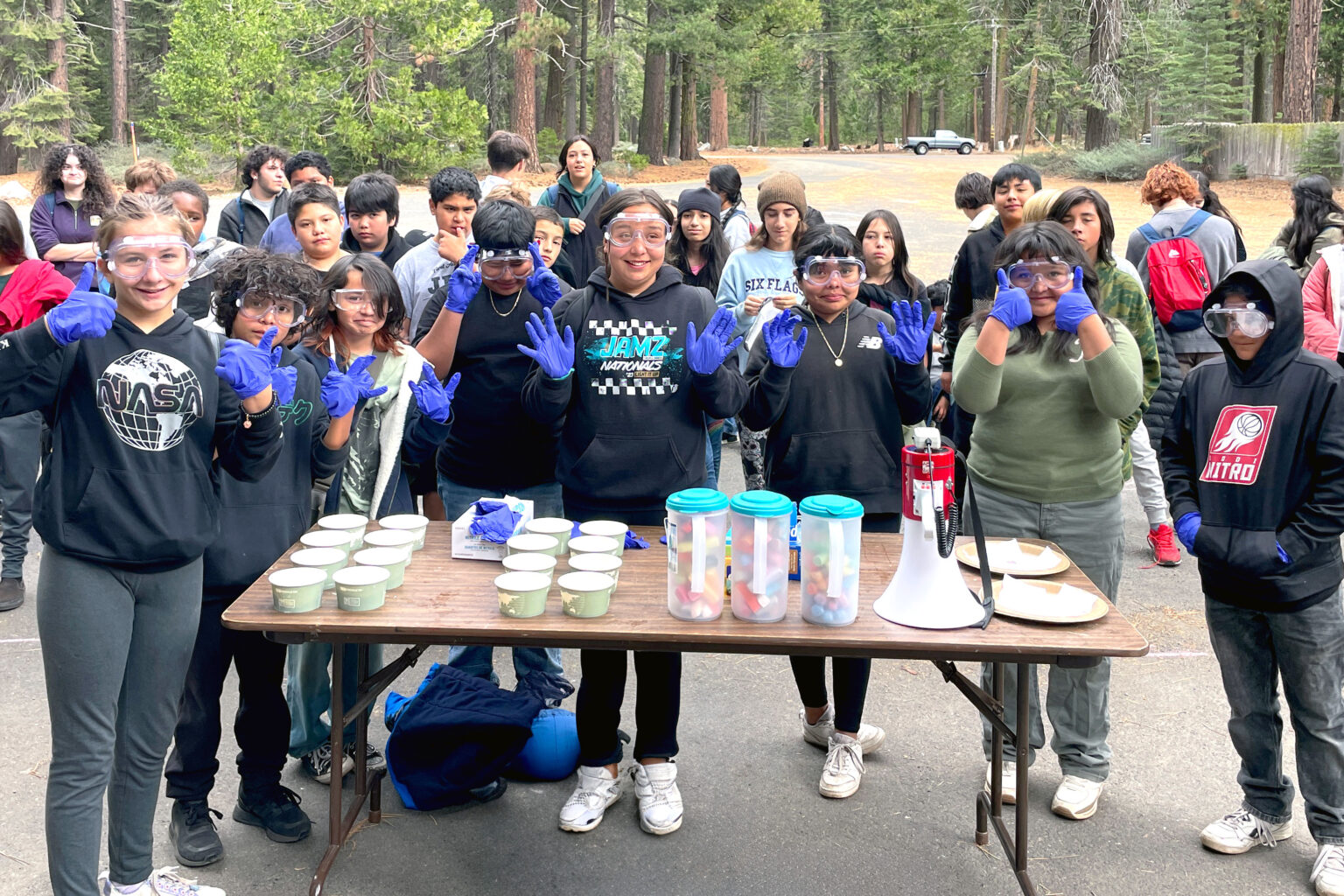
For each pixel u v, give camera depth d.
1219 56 28.83
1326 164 25.70
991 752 3.12
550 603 2.66
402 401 3.32
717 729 3.91
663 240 3.20
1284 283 2.77
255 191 6.53
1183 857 3.09
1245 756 3.10
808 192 26.83
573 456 3.32
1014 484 3.27
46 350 2.27
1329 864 2.89
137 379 2.43
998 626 2.51
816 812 3.34
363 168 27.59
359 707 2.85
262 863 3.04
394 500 3.53
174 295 2.49
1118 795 3.43
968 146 51.44
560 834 3.22
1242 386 2.89
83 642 2.44
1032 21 41.91
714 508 2.49
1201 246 5.47
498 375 3.70
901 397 3.43
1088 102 32.91
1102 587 3.31
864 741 3.69
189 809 3.04
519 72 27.98
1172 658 4.44
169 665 2.59
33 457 4.96
